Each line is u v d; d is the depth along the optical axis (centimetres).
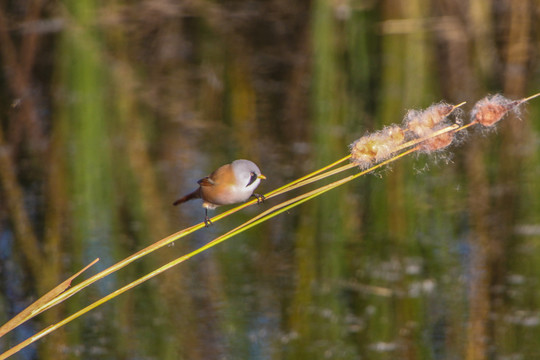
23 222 1373
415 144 652
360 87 1958
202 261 1253
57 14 2144
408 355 1008
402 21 2041
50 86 2041
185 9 2209
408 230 1334
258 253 1277
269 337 1054
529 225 1321
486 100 647
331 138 1689
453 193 1451
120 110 1909
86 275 1204
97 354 1016
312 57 2070
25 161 1647
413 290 1159
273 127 1811
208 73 2105
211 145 1722
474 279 1179
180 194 1487
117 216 1409
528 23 1967
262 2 2256
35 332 1070
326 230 1345
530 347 1014
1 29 2166
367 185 1476
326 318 1100
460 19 2030
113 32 2161
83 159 1656
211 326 1080
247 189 806
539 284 1155
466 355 1004
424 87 1961
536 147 1602
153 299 1148
